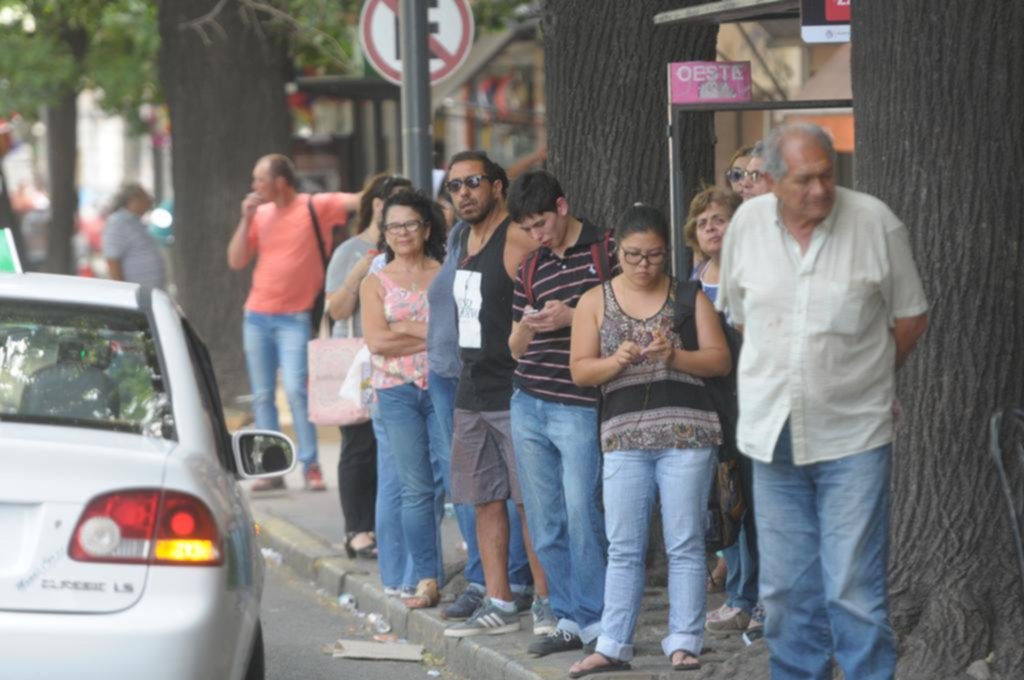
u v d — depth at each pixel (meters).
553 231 19.83
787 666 16.25
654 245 18.55
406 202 23.78
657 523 24.14
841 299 15.20
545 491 20.52
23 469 13.63
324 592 28.06
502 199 21.55
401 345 23.72
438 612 24.00
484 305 21.34
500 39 49.41
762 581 16.16
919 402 18.12
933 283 17.94
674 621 19.39
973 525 17.91
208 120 46.66
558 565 20.88
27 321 15.65
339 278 29.14
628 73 24.22
